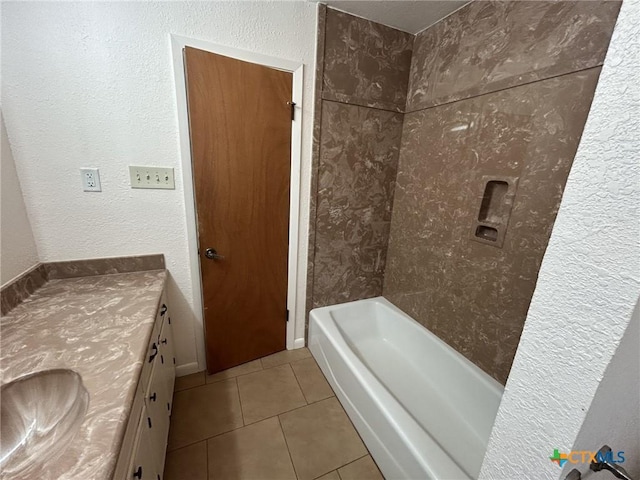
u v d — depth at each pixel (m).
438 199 1.68
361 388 1.36
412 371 1.78
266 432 1.40
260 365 1.87
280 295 1.88
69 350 0.83
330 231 1.90
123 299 1.15
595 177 0.38
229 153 1.47
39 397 0.75
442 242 1.68
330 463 1.27
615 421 0.51
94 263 1.37
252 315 1.82
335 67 1.60
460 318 1.60
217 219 1.53
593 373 0.41
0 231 1.05
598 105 0.38
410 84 1.83
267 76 1.46
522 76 1.19
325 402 1.59
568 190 0.42
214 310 1.67
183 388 1.65
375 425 1.26
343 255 2.00
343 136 1.74
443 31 1.56
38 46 1.08
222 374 1.77
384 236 2.11
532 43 1.15
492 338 1.43
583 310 0.41
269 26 1.41
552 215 1.14
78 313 1.04
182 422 1.43
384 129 1.85
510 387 0.54
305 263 1.90
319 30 1.50
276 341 1.98
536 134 1.16
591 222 0.39
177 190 1.44
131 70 1.22
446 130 1.58
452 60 1.52
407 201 1.92
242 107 1.43
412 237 1.91
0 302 1.00
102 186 1.30
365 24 1.61
